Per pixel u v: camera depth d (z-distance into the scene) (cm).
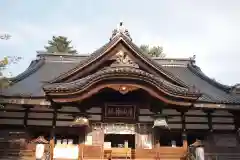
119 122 1941
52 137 1780
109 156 1730
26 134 1955
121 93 1791
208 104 1980
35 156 1638
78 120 1786
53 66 2716
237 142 2070
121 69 1691
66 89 1725
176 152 1739
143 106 1975
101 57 1908
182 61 2898
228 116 2117
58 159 1673
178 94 1769
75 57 2831
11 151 1766
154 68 1911
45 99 1892
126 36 1942
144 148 1866
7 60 1404
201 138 2092
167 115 1923
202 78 2650
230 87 2355
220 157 1864
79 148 1702
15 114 1973
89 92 1739
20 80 2300
